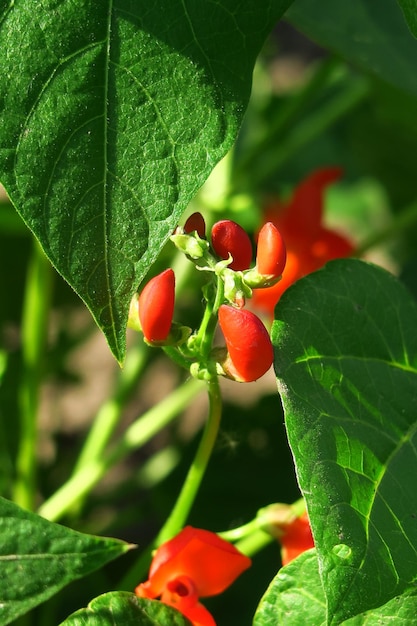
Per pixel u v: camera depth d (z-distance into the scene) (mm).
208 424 395
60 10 351
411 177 733
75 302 628
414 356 394
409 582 348
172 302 367
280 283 507
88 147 350
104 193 350
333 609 341
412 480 367
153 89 354
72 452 629
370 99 647
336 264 394
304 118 756
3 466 519
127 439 501
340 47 464
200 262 370
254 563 529
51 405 716
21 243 609
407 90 466
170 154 353
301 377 370
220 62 358
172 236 370
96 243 349
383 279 400
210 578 401
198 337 374
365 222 937
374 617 384
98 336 920
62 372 650
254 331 361
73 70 350
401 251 761
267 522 411
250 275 368
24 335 516
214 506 537
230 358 370
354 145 728
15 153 346
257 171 603
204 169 354
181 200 352
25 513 374
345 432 367
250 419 546
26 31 349
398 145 706
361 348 386
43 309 503
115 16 353
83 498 533
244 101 358
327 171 509
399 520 357
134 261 351
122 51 353
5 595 369
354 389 378
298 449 358
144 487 593
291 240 508
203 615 396
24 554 372
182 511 411
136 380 538
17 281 629
